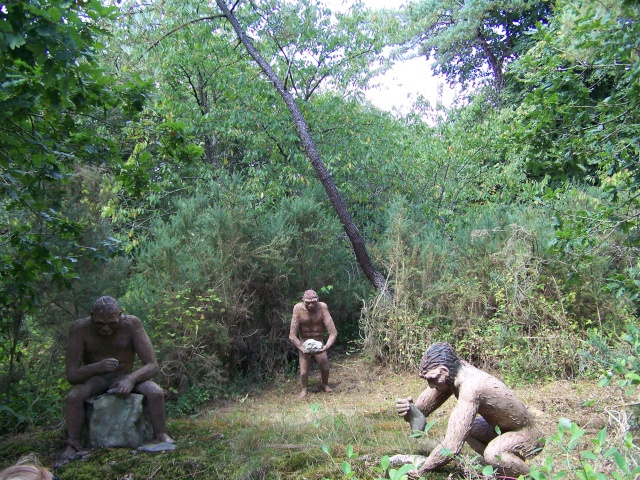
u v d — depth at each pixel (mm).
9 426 7742
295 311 10969
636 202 6789
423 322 11961
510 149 7934
